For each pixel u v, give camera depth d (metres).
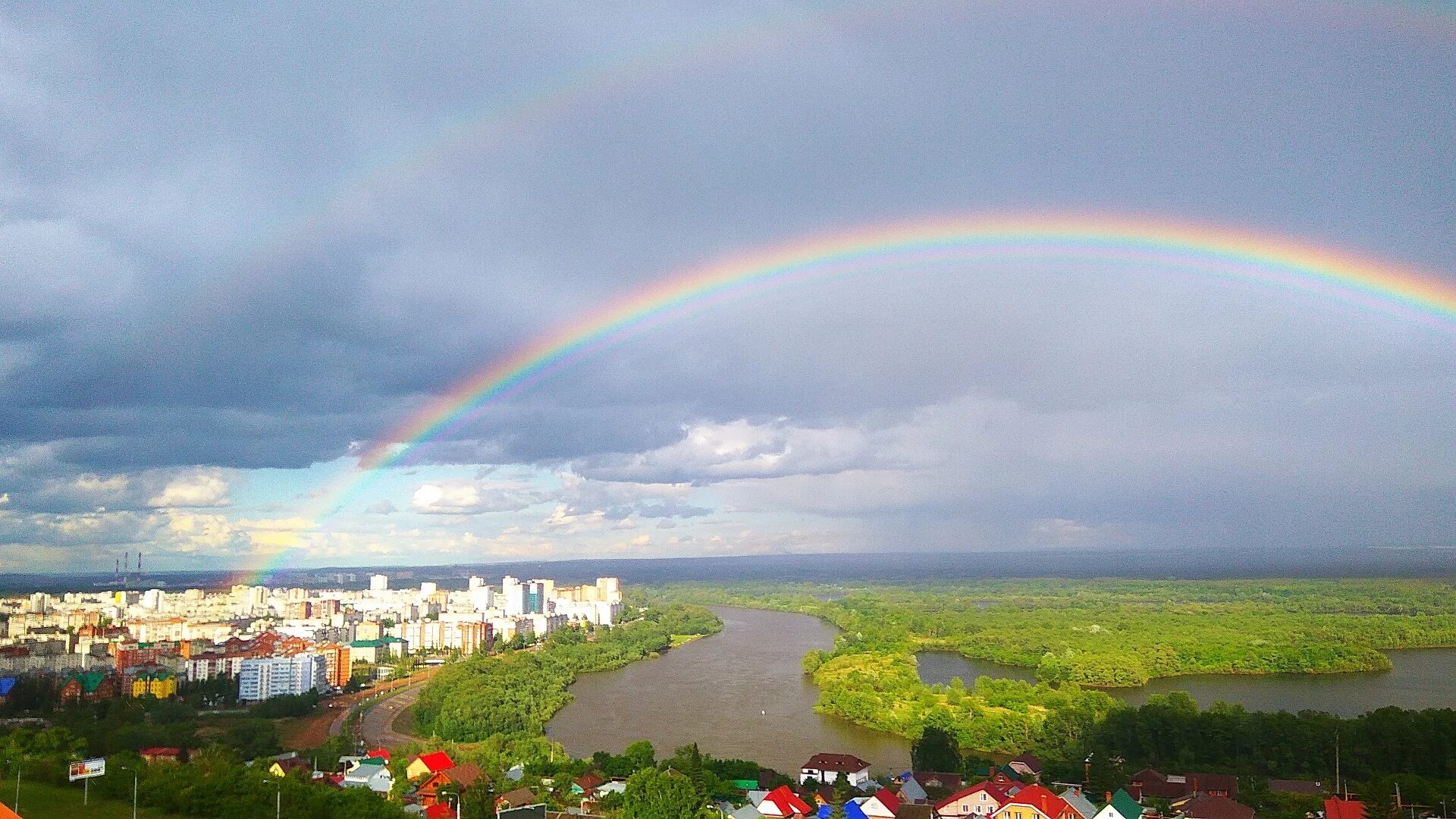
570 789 172.00
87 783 133.50
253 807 126.62
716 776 179.50
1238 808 152.75
